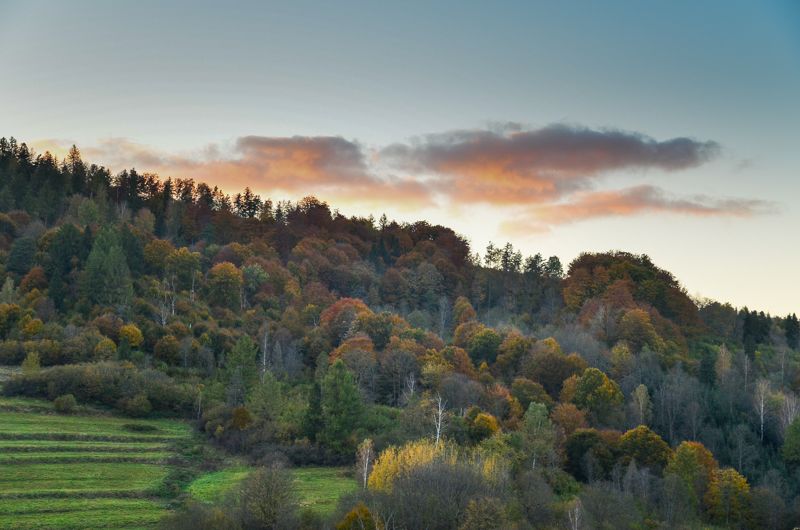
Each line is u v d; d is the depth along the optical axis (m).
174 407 125.94
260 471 72.56
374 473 79.31
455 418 111.06
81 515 76.69
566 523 77.12
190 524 64.75
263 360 145.50
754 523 94.69
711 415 136.62
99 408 120.50
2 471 87.56
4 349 132.12
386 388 141.25
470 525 65.94
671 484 92.00
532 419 108.00
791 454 118.12
